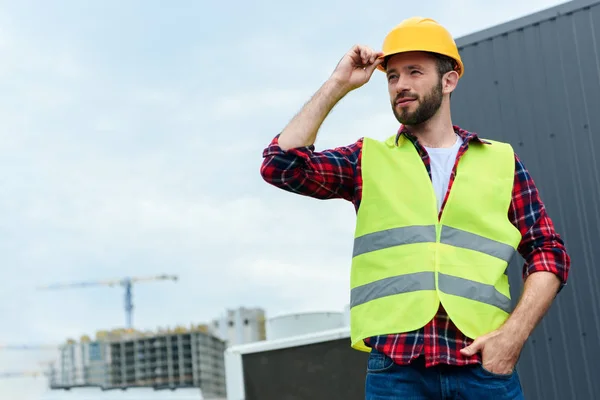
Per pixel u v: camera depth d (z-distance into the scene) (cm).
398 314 293
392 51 317
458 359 286
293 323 945
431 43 315
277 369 769
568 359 564
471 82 627
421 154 320
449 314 288
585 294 566
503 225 310
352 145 335
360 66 322
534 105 603
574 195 580
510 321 293
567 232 580
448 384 287
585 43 591
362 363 750
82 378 11669
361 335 300
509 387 292
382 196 313
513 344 288
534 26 611
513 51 616
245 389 769
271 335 961
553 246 313
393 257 303
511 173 322
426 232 303
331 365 758
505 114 611
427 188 310
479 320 292
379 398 296
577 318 566
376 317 299
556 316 573
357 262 313
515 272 586
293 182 313
